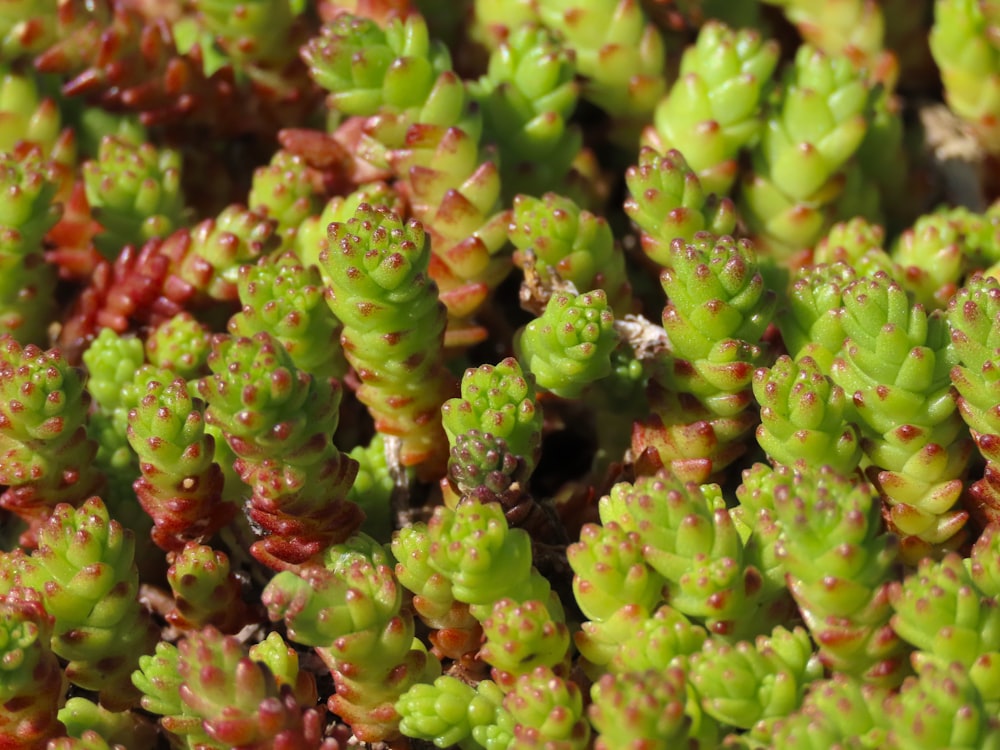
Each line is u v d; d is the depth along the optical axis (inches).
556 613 8.2
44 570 8.2
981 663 7.8
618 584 8.0
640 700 7.6
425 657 8.2
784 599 8.1
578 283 9.0
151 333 9.2
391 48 9.1
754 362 8.5
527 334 8.7
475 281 9.1
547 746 7.8
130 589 8.2
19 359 8.4
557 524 8.8
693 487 8.0
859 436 8.4
